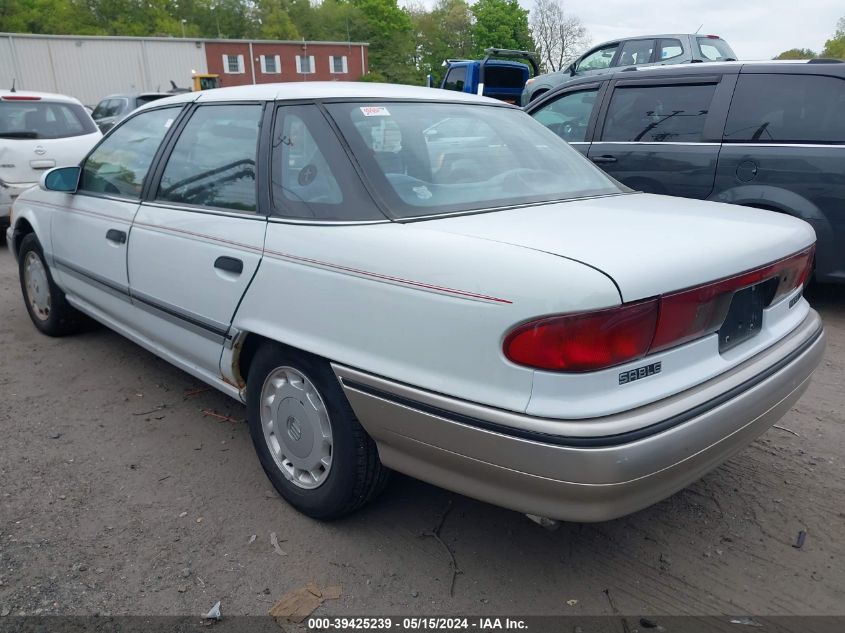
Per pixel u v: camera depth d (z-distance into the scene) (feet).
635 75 19.72
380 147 8.78
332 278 7.88
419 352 7.09
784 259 8.07
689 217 8.41
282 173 9.07
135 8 231.91
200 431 11.75
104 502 9.59
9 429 11.75
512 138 10.34
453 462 7.11
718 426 6.96
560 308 6.13
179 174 10.95
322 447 8.66
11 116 26.50
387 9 250.16
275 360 8.91
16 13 197.36
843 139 16.24
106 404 12.78
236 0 249.55
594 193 9.89
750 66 17.69
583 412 6.23
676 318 6.68
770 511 9.46
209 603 7.68
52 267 15.02
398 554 8.54
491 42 224.33
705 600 7.79
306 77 174.81
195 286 10.00
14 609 7.52
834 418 12.21
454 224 7.70
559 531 9.04
